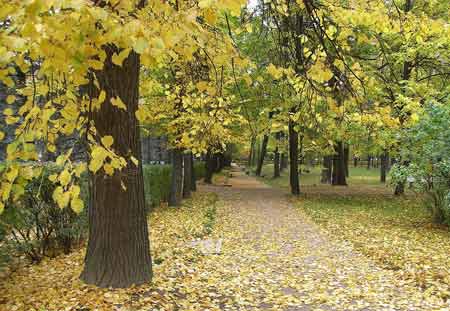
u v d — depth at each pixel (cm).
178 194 1505
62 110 244
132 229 514
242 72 430
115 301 462
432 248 848
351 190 2291
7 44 171
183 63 555
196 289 548
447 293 555
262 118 1179
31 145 232
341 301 542
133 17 211
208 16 225
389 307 520
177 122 1119
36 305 451
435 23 475
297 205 1641
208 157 2939
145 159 3400
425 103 1040
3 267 538
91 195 515
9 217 546
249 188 2561
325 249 873
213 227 1092
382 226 1138
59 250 713
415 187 1074
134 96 486
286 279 642
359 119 453
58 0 162
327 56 453
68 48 186
